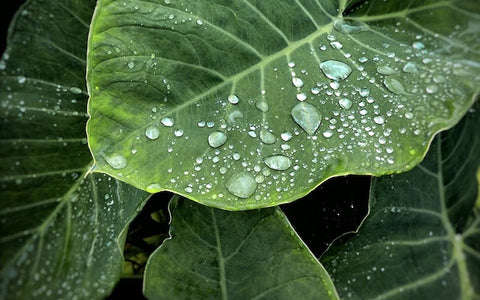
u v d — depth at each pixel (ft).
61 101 2.48
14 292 2.24
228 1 2.38
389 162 2.27
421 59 2.44
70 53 2.51
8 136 2.38
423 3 2.51
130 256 2.83
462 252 2.46
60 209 2.39
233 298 2.33
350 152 2.28
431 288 2.40
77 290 2.28
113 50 2.26
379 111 2.34
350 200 2.58
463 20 2.48
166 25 2.31
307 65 2.41
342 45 2.46
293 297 2.30
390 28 2.52
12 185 2.35
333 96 2.36
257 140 2.29
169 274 2.32
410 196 2.48
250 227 2.36
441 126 2.30
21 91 2.43
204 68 2.34
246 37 2.39
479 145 2.55
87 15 2.53
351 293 2.37
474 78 2.38
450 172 2.52
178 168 2.24
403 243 2.43
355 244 2.41
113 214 2.41
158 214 2.78
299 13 2.46
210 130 2.29
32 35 2.46
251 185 2.24
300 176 2.25
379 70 2.41
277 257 2.33
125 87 2.26
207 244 2.36
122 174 2.21
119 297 2.80
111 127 2.23
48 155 2.42
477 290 2.41
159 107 2.28
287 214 2.64
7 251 2.28
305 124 2.31
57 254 2.32
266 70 2.39
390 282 2.39
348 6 2.50
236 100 2.34
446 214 2.50
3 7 2.55
